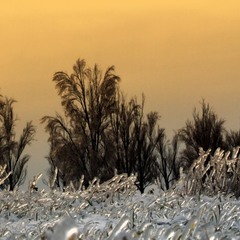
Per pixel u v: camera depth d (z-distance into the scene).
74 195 37.53
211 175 41.16
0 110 101.38
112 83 99.00
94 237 16.61
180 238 13.70
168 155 100.69
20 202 35.19
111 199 36.16
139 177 99.38
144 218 25.89
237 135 98.88
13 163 100.38
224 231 19.34
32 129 99.69
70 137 95.75
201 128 99.94
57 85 98.06
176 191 40.12
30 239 18.05
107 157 96.56
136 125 99.50
